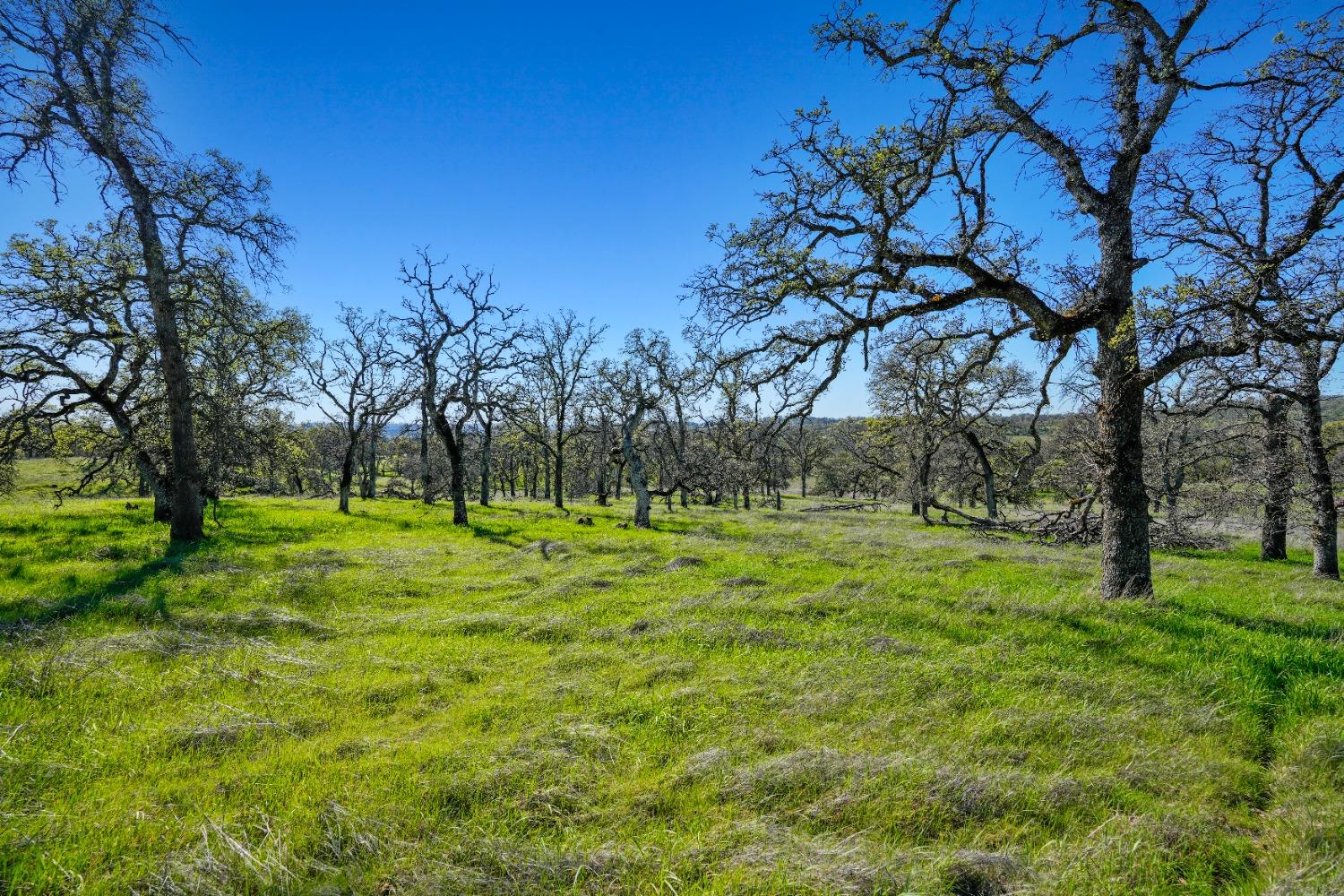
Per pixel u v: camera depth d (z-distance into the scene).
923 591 9.77
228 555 12.85
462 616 8.64
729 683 6.05
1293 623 7.81
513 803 3.95
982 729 4.90
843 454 47.06
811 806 3.90
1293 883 3.03
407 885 3.20
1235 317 7.01
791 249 8.89
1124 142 8.79
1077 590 9.75
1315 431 13.88
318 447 43.22
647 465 48.03
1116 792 4.04
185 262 13.83
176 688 5.82
